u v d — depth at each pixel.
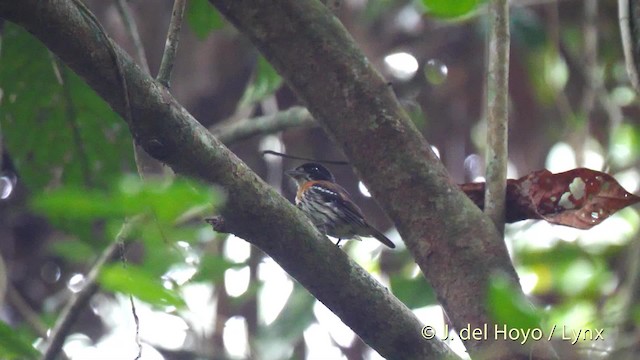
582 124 13.20
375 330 7.13
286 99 14.78
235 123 13.38
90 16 6.42
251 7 7.85
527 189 7.43
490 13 7.81
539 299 12.56
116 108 6.66
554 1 13.62
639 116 13.82
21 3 6.18
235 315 13.41
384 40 14.85
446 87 14.62
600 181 7.33
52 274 15.80
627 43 7.57
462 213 7.17
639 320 8.08
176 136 6.58
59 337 9.88
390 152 7.43
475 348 6.57
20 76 10.11
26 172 10.61
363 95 7.61
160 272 8.94
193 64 15.85
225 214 6.79
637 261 9.27
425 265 7.14
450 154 14.42
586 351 7.76
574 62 14.12
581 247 12.77
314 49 7.75
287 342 12.93
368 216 15.16
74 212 4.40
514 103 13.98
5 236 15.71
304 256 6.96
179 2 7.34
